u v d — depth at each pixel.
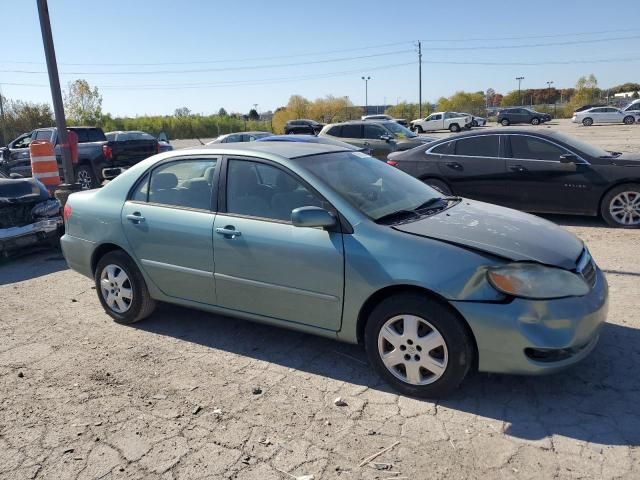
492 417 3.36
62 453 3.19
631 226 7.96
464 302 3.33
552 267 3.37
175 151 4.87
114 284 5.08
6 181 7.86
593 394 3.56
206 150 4.62
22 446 3.28
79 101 45.75
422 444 3.12
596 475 2.80
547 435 3.16
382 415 3.43
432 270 3.42
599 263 6.32
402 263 3.51
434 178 9.24
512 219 4.08
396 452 3.06
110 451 3.19
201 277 4.45
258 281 4.13
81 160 15.86
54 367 4.32
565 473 2.83
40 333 5.04
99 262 5.13
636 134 29.41
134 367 4.25
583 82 78.94
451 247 3.46
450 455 3.02
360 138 16.89
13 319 5.45
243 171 4.34
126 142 16.50
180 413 3.56
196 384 3.94
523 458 2.96
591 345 3.56
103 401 3.75
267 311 4.18
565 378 3.77
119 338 4.84
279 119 61.09
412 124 49.09
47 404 3.75
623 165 7.92
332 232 3.80
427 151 9.40
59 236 8.25
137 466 3.04
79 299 6.00
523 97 89.62
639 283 5.57
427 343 3.49
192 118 59.53
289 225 3.99
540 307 3.27
